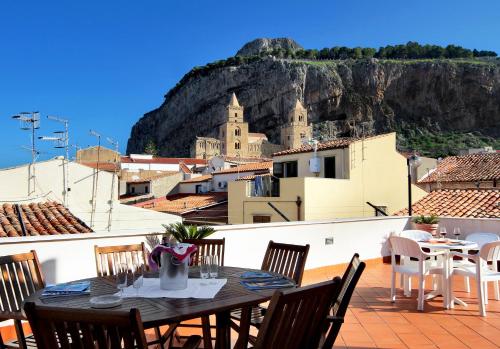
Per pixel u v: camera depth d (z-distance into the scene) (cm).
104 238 584
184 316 260
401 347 492
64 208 1303
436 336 529
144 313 263
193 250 337
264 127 9350
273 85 9119
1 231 1035
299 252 457
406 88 8456
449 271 666
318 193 1819
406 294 744
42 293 325
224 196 2730
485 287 687
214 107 10075
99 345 190
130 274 344
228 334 364
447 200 1557
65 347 195
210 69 10669
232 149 8394
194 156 8688
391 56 10025
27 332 487
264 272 405
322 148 2053
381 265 1070
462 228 1079
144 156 6009
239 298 303
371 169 1997
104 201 1745
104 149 5153
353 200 1917
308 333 252
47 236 527
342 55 10231
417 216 1157
